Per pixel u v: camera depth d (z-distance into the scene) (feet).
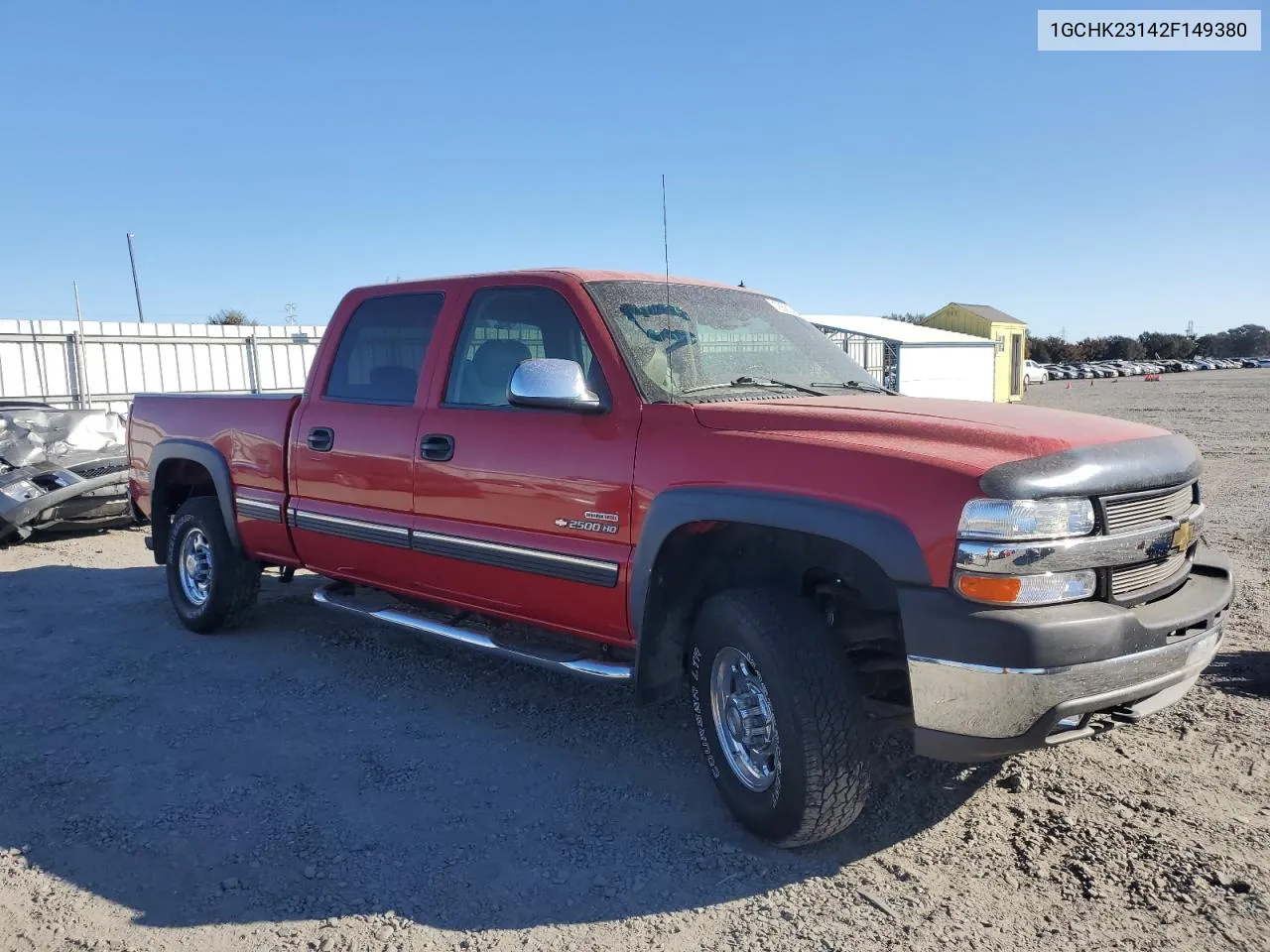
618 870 10.72
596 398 12.52
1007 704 9.23
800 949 9.25
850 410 11.50
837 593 11.34
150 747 14.10
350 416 16.11
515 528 13.46
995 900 9.98
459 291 15.08
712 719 11.49
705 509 11.04
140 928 9.71
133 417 21.52
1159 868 10.46
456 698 16.08
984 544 9.26
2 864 10.91
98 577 25.61
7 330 51.34
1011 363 109.09
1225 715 14.51
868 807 12.03
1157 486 10.39
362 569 16.31
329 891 10.36
